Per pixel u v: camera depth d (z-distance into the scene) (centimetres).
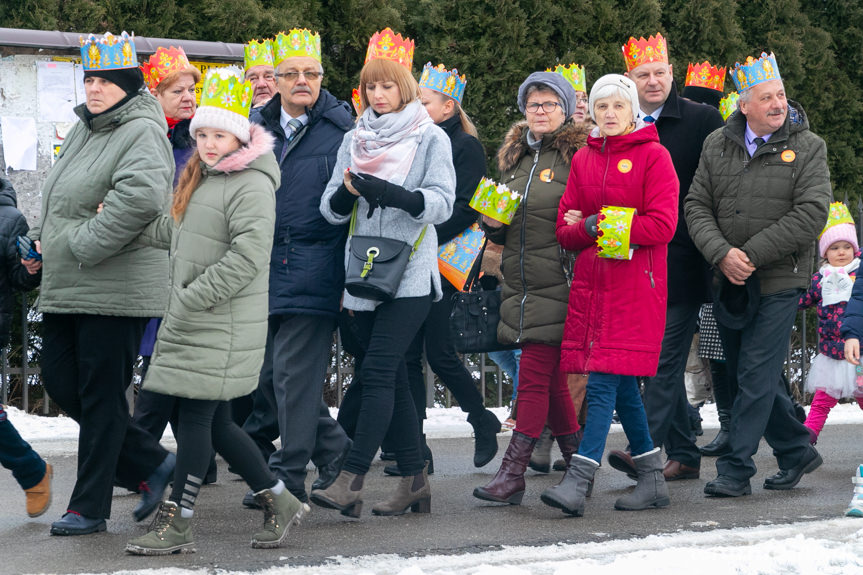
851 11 1575
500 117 1362
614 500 760
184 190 585
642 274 684
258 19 1243
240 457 587
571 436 805
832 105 1555
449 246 823
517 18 1358
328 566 541
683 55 1460
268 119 738
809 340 1530
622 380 706
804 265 767
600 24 1399
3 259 695
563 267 730
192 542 585
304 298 695
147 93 640
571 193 710
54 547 594
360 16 1342
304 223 702
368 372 668
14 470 670
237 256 566
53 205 632
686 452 848
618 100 688
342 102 751
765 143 757
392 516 693
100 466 630
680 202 821
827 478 858
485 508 727
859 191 1566
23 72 1064
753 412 768
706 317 975
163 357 570
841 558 560
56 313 626
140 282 623
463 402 870
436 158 680
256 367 588
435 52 1338
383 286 649
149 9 1212
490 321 848
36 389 1216
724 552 576
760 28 1527
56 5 1159
